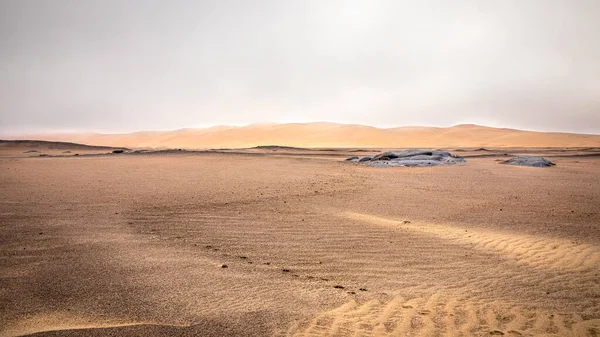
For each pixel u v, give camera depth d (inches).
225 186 687.1
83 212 432.1
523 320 198.1
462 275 273.4
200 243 333.7
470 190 727.1
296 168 1075.9
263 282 240.8
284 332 171.0
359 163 1267.2
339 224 424.8
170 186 663.1
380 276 266.5
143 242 325.1
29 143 3053.6
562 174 1039.0
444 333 178.7
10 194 529.3
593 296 236.4
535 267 294.0
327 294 224.5
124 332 162.6
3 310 184.5
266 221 430.0
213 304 199.8
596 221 465.1
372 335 173.0
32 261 262.2
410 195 659.4
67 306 191.3
